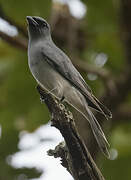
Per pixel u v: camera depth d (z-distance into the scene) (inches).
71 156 322.0
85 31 547.5
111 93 517.0
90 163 321.7
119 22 531.5
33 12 502.9
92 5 531.2
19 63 520.7
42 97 335.9
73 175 324.2
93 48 553.0
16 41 501.0
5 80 527.2
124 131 534.9
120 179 516.7
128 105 532.4
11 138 524.4
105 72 523.5
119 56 548.7
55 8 533.0
